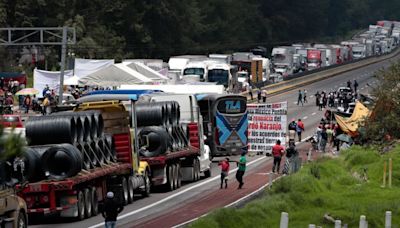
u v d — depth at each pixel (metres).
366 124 126.56
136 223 64.12
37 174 62.28
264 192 80.88
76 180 62.72
